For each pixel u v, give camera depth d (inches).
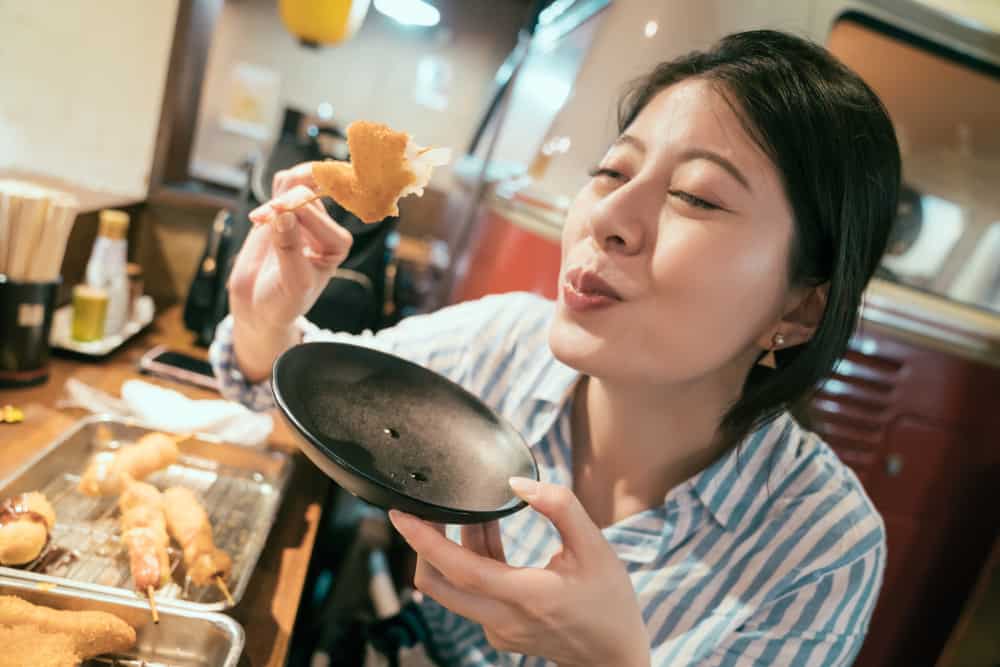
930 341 66.9
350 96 139.6
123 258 71.6
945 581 71.4
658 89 38.1
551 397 46.4
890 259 72.5
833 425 66.4
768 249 32.8
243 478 51.0
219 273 78.0
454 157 144.5
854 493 44.2
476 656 47.5
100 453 48.6
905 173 71.7
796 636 40.1
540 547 44.3
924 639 72.3
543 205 66.7
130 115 84.6
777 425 44.4
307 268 42.0
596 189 35.9
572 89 74.1
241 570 40.4
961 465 69.4
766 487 42.3
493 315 54.7
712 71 34.4
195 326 79.3
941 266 72.7
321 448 27.5
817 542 41.3
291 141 78.2
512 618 27.3
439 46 139.0
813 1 64.5
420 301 110.9
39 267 55.1
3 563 34.9
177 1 81.4
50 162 82.4
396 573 75.5
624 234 32.1
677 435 41.7
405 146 33.0
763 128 31.9
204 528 40.0
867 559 42.1
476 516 27.0
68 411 54.2
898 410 67.4
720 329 33.0
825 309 35.5
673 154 32.4
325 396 34.2
